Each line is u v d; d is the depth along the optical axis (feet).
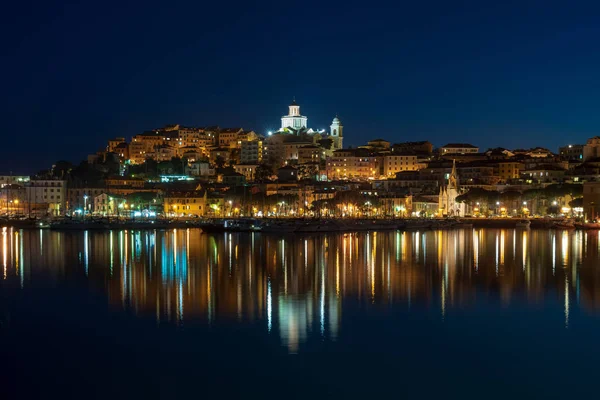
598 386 197.88
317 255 517.55
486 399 189.67
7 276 392.68
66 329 257.75
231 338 244.22
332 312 284.00
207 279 380.37
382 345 234.79
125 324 264.52
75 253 536.83
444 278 377.91
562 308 289.33
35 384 201.67
